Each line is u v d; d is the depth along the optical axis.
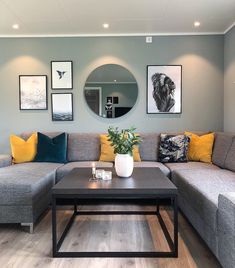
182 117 3.96
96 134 3.75
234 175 2.54
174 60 3.92
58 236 2.26
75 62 3.95
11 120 4.00
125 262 1.86
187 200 2.40
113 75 3.95
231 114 3.66
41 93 3.97
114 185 2.02
